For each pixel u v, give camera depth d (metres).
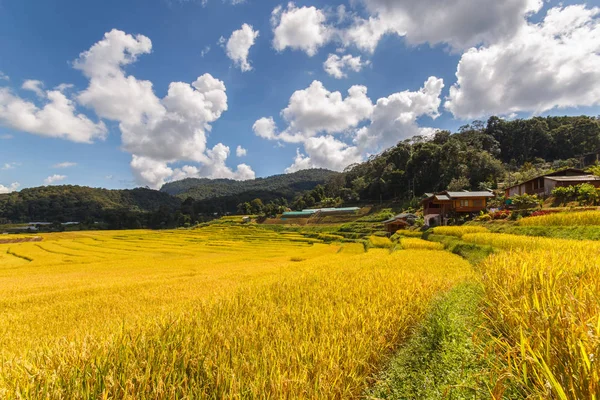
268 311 5.76
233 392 2.92
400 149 104.25
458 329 4.17
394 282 8.09
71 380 3.12
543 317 2.79
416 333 4.66
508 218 27.66
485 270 7.04
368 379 3.56
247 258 33.50
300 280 9.87
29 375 3.16
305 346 3.75
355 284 8.34
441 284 7.86
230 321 5.01
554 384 1.94
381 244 34.94
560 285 3.84
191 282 14.95
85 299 11.37
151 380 3.08
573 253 7.52
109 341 4.05
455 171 76.38
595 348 2.01
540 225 19.86
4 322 8.52
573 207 23.19
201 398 2.90
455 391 2.84
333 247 45.12
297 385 2.99
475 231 26.94
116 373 3.21
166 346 3.71
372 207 86.69
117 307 9.90
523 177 56.19
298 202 132.00
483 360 3.21
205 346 3.88
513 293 4.25
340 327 4.57
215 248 47.34
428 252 19.61
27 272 26.17
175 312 6.01
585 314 2.51
